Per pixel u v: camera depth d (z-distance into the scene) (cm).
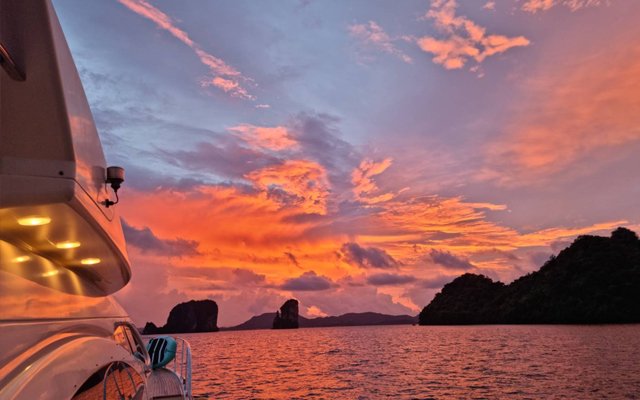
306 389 3312
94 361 296
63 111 218
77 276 357
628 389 3020
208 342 15938
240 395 3009
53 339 268
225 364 5809
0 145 220
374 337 16625
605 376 3716
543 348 7744
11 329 226
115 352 351
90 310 360
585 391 3002
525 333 15150
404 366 5234
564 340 9962
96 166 283
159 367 728
